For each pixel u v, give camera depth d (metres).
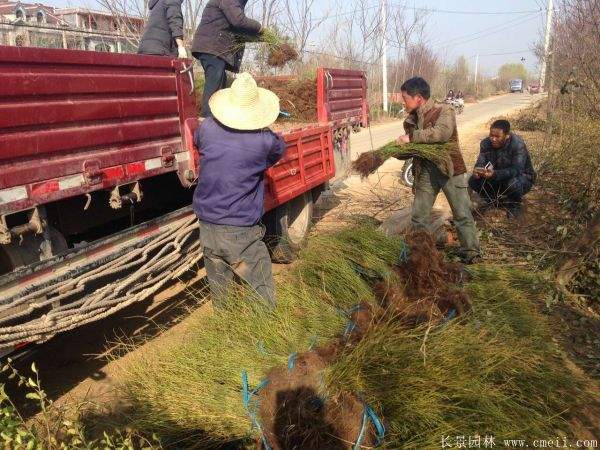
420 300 3.78
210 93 6.22
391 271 4.31
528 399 3.28
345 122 8.17
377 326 3.34
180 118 4.34
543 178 8.31
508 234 6.50
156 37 5.95
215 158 3.81
